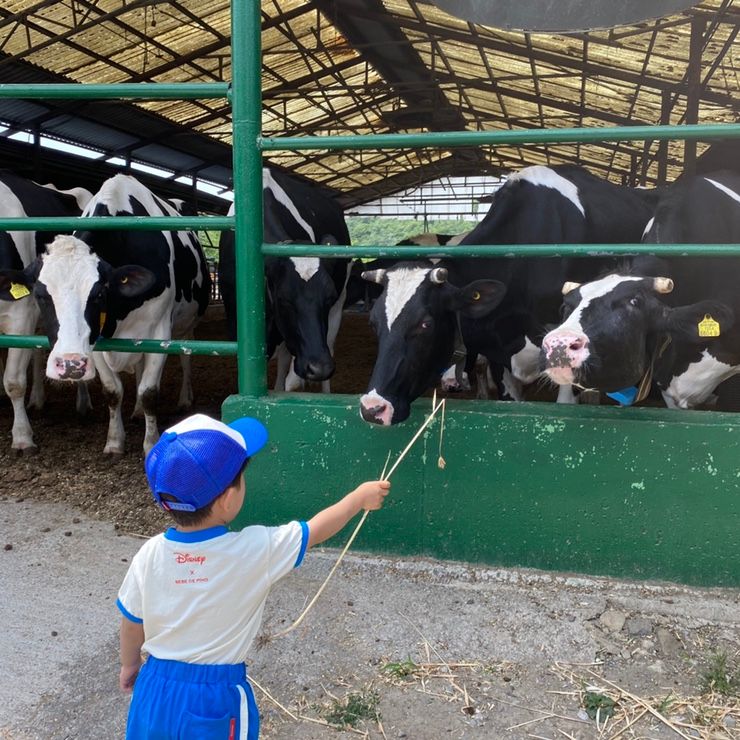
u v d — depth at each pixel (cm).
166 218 315
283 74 1641
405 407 308
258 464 319
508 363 448
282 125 2027
